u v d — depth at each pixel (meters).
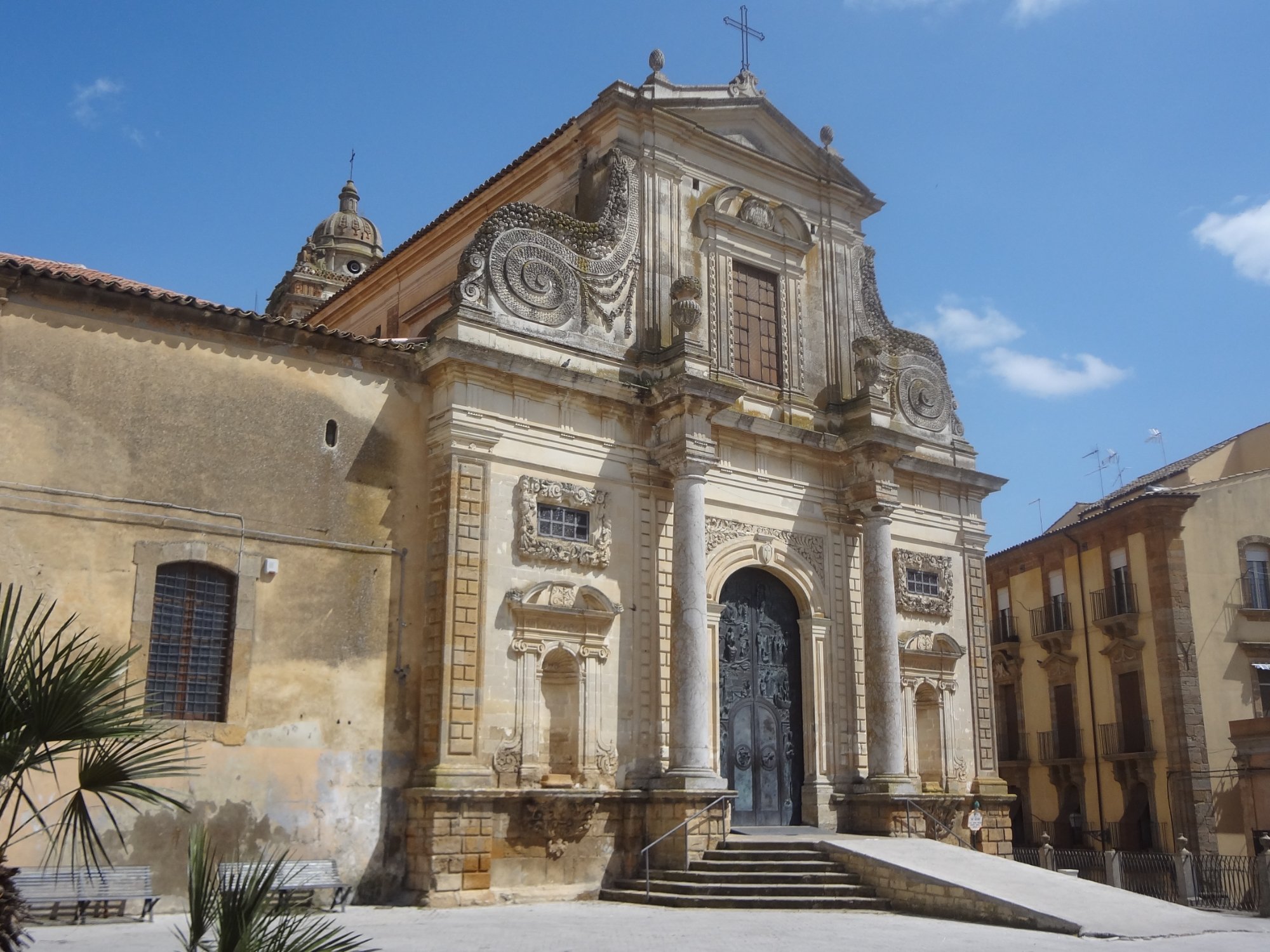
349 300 35.66
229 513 20.33
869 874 21.06
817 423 28.48
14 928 8.57
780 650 26.91
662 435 24.98
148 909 17.39
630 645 23.95
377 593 21.69
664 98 27.23
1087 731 39.47
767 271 28.86
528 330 24.09
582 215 26.98
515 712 22.06
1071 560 41.16
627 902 21.47
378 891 20.56
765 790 25.86
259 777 19.77
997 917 18.55
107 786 8.98
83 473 19.00
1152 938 17.53
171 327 20.36
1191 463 40.94
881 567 27.25
